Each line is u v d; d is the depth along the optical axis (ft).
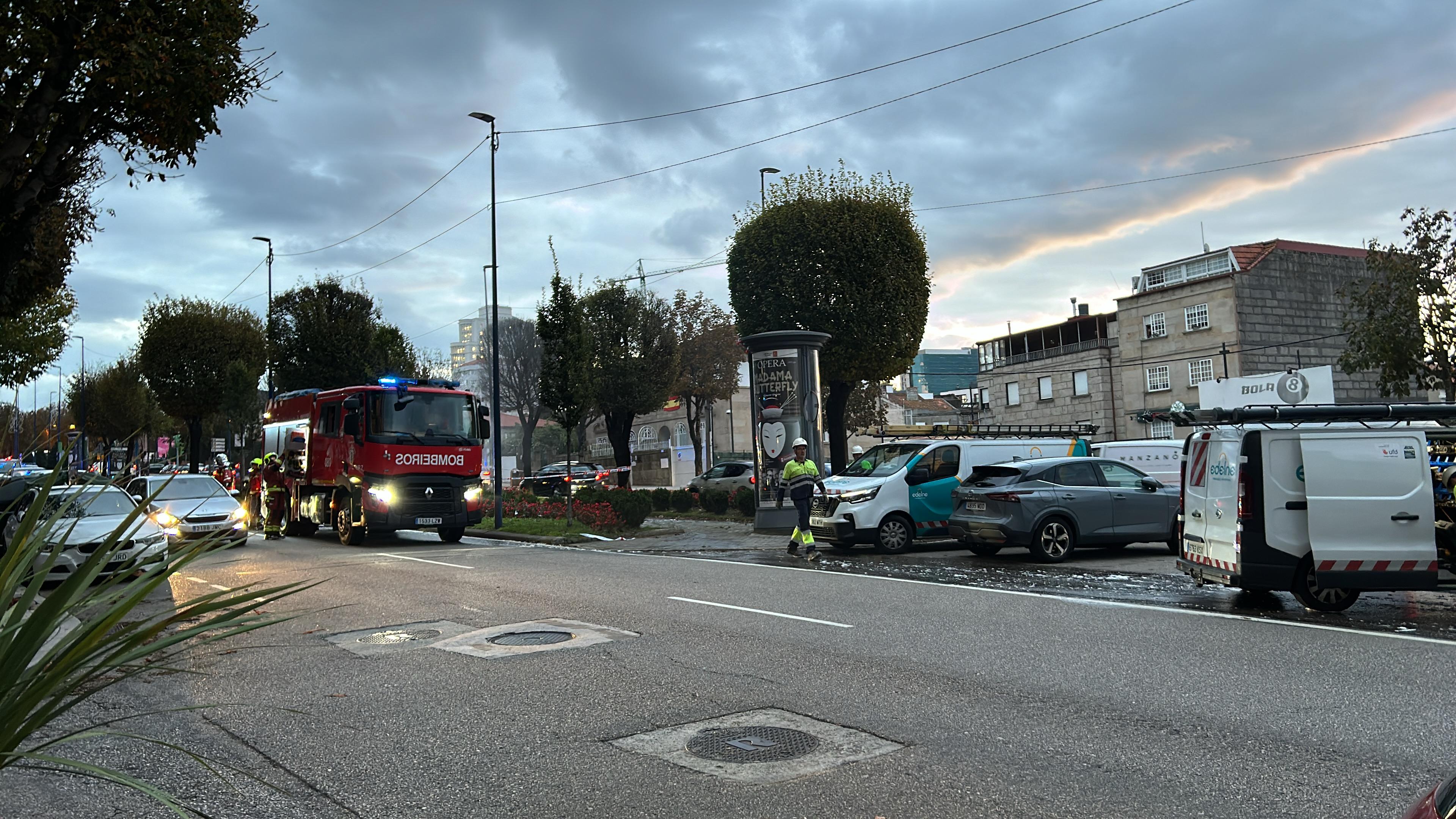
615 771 14.97
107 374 180.65
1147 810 13.01
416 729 17.47
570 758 15.65
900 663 22.24
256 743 16.79
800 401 64.23
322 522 65.46
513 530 69.56
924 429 61.87
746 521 77.25
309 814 13.46
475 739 16.81
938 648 23.88
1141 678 20.57
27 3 26.86
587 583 37.09
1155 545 52.01
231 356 140.46
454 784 14.55
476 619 28.96
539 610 30.48
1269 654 22.93
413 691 20.26
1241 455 30.01
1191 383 144.36
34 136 28.84
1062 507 44.60
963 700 18.83
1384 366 74.54
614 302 116.16
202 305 145.07
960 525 47.32
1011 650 23.58
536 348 204.23
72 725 18.25
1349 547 28.71
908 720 17.48
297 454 69.41
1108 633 25.75
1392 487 28.89
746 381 201.26
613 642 25.03
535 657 23.27
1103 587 35.73
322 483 65.21
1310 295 143.02
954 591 34.24
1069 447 55.31
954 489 50.16
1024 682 20.27
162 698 20.13
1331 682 19.98
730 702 18.94
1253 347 138.31
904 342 75.15
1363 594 33.22
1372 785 13.85
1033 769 14.76
